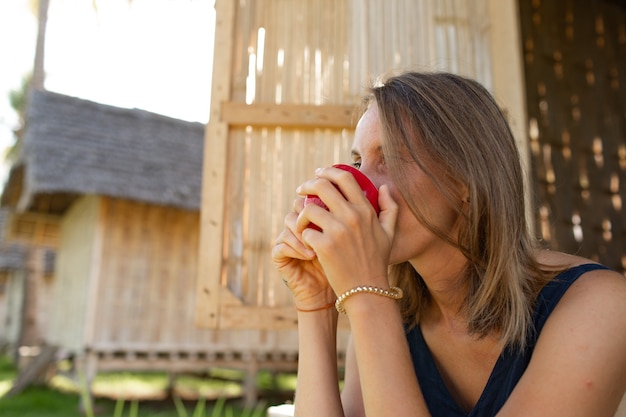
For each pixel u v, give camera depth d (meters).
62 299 10.26
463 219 0.99
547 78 5.36
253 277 2.58
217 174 2.63
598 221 5.32
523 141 2.68
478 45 2.84
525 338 0.93
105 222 8.46
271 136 2.70
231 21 2.78
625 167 5.65
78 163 8.45
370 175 1.01
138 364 8.21
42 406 7.96
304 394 1.07
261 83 2.75
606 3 6.01
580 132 5.45
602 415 0.81
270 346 8.22
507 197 0.99
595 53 5.77
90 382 7.90
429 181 0.97
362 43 2.81
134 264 8.54
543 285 0.98
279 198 2.65
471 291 1.04
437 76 1.06
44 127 8.79
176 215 8.95
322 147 2.69
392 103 1.00
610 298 0.88
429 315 1.15
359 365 0.86
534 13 5.44
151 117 10.11
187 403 8.70
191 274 8.87
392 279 1.22
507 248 0.97
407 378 0.83
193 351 8.39
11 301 16.19
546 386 0.82
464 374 1.08
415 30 2.84
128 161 8.98
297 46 2.80
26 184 8.76
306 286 1.11
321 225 0.89
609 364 0.82
